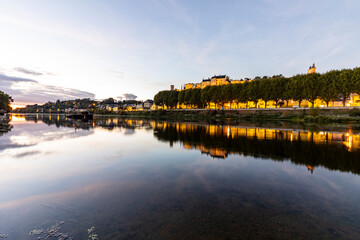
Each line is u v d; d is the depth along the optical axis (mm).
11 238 4234
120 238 4164
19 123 42875
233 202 5938
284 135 22531
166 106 134625
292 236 4305
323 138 19891
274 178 8227
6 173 8641
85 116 84438
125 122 51781
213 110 87375
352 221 4945
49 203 5809
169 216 5082
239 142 17672
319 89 58156
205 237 4219
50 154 12562
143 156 12219
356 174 8742
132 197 6223
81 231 4441
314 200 6156
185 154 12844
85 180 7824
